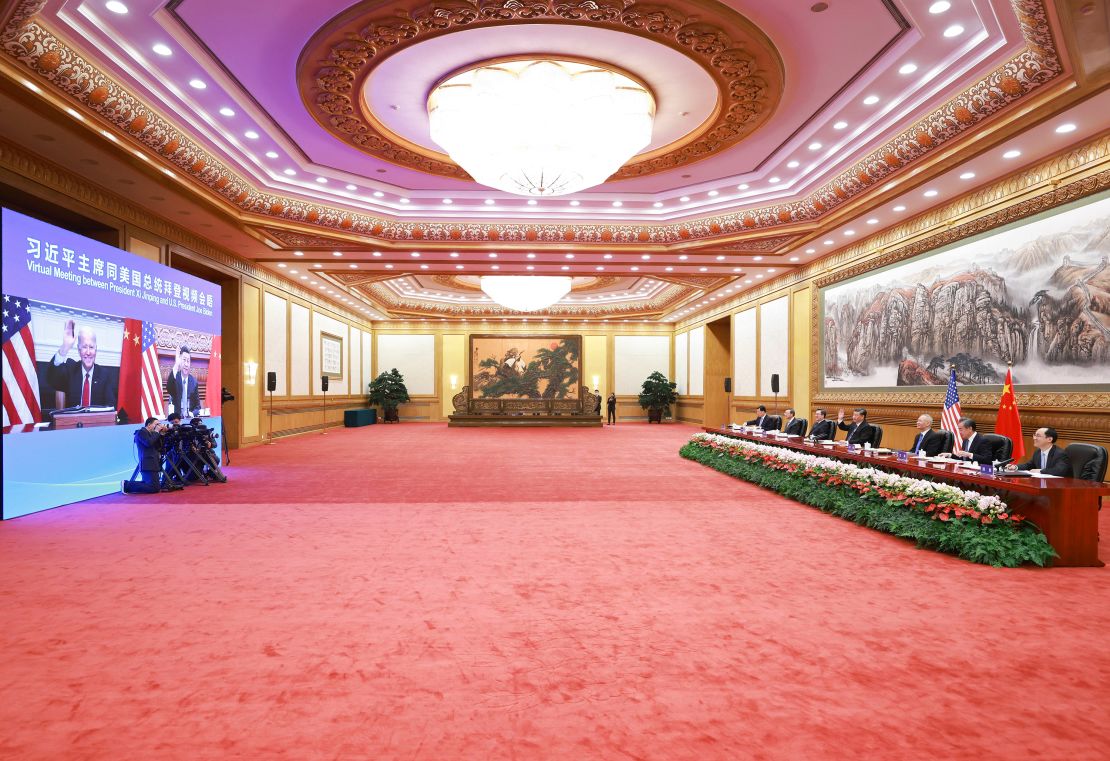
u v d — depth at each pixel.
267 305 15.44
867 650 3.22
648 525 6.23
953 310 9.70
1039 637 3.39
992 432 8.94
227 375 13.74
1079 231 7.61
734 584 4.33
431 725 2.50
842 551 5.22
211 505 7.27
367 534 5.82
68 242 7.19
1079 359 7.62
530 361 25.00
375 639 3.38
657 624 3.60
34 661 3.08
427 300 25.08
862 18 6.25
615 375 27.08
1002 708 2.63
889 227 11.24
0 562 4.85
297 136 9.16
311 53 6.73
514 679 2.91
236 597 4.05
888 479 6.02
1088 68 5.80
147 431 8.15
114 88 6.86
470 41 6.85
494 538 5.68
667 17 6.20
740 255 13.60
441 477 9.56
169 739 2.39
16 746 2.33
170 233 10.73
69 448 7.27
